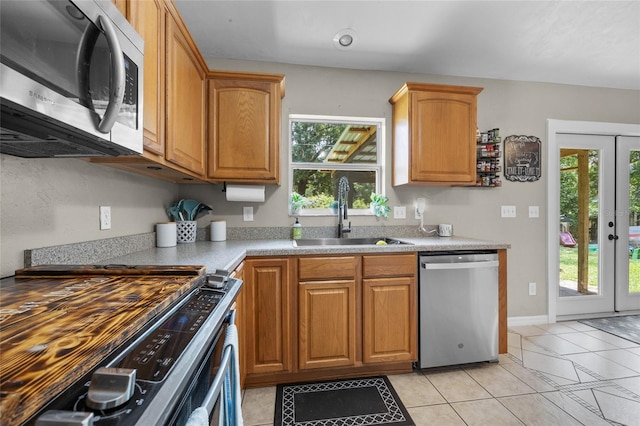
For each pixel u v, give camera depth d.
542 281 2.77
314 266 1.81
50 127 0.65
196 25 1.95
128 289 0.82
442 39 2.12
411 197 2.58
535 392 1.71
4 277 0.91
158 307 0.69
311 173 2.56
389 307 1.88
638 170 2.88
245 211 2.38
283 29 1.99
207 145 1.95
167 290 0.82
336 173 2.59
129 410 0.39
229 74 1.95
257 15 1.87
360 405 1.61
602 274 2.90
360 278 1.87
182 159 1.53
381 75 2.52
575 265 2.88
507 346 2.15
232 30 2.00
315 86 2.44
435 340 1.92
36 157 0.98
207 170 1.96
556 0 1.80
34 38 0.56
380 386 1.78
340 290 1.83
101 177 1.36
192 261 1.34
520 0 1.79
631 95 2.89
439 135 2.21
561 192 2.85
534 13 1.90
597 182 2.90
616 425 1.45
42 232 1.04
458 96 2.24
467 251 1.99
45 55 0.59
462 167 2.25
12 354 0.45
